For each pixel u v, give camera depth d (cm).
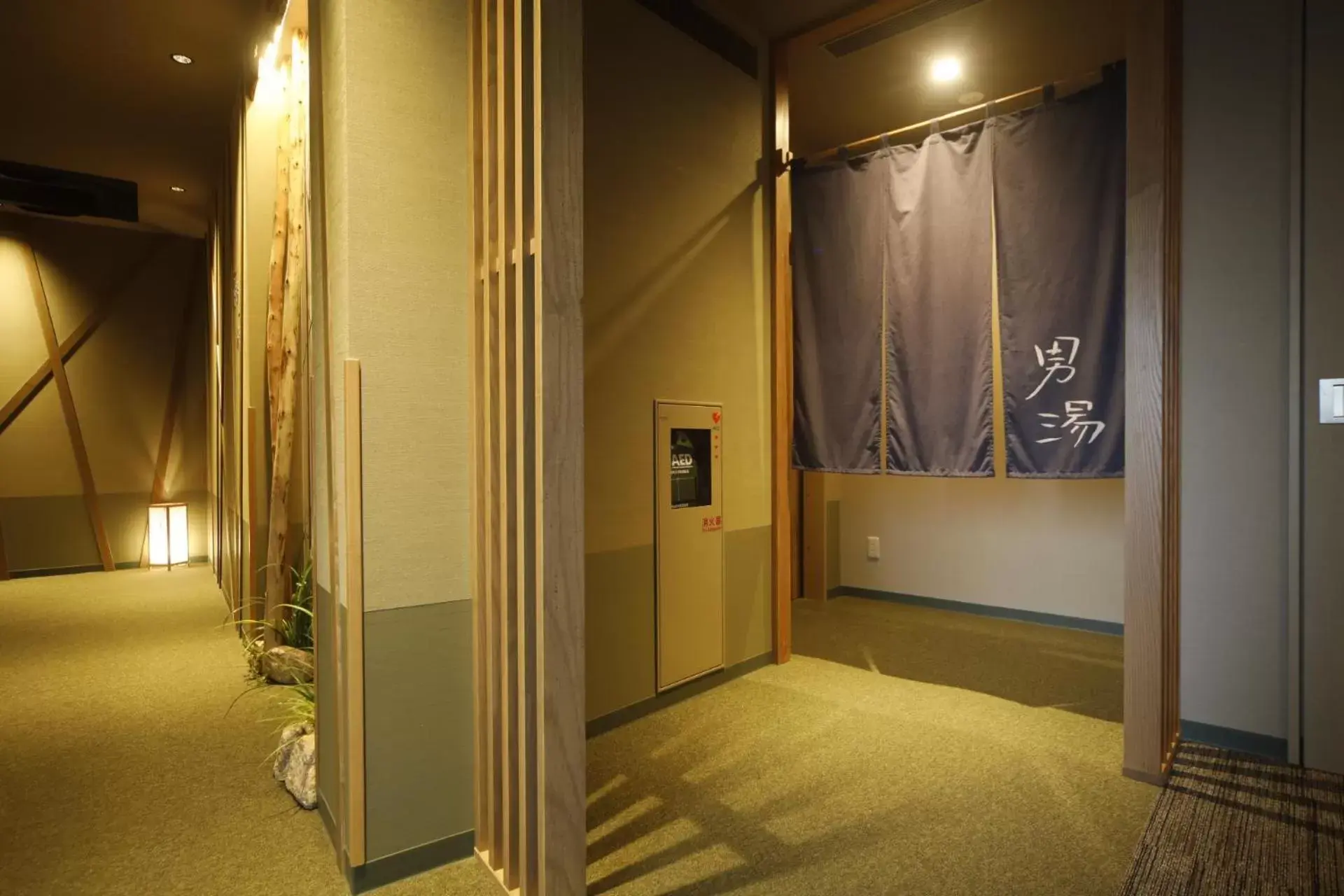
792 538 527
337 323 195
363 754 187
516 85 175
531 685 177
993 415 316
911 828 213
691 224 333
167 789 243
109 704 323
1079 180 291
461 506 204
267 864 199
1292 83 253
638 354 307
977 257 319
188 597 543
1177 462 266
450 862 201
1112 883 185
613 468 295
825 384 371
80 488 652
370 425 189
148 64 404
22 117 467
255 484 401
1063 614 448
